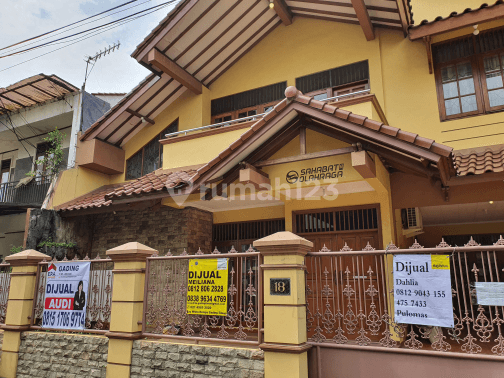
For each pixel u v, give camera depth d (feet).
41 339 23.59
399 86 29.68
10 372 23.97
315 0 31.68
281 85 34.58
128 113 37.29
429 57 28.27
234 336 18.13
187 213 31.09
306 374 16.30
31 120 48.37
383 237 25.07
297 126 23.04
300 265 16.81
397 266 15.83
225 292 18.71
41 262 25.57
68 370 22.07
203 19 31.76
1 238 46.93
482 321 14.24
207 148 30.71
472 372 14.12
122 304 20.83
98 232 35.83
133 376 19.72
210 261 19.40
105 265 24.81
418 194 25.39
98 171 40.06
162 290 20.74
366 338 16.03
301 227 28.76
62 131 50.80
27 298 25.12
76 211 33.42
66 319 23.18
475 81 27.66
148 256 21.53
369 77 30.68
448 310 14.70
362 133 19.84
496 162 22.57
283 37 35.27
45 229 32.71
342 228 27.22
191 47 33.71
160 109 38.73
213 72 37.01
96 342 21.56
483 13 25.18
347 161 21.75
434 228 44.34
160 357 19.29
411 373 15.01
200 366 18.19
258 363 16.87
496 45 27.55
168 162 32.40
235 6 31.63
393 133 18.89
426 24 26.91
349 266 26.20
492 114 26.58
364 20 29.12
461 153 26.35
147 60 32.99
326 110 20.53
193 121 36.47
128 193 27.89
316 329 17.01
